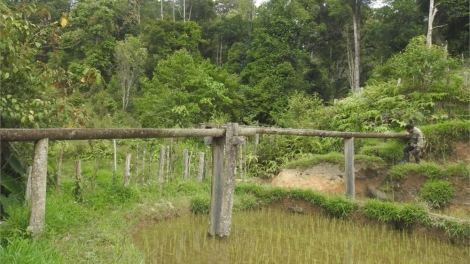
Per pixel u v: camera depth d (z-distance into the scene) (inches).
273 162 467.5
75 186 258.8
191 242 215.0
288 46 1031.0
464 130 400.5
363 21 1337.4
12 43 186.4
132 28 1418.6
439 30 1095.0
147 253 189.5
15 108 186.5
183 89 695.1
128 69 924.6
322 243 225.1
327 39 1365.7
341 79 1393.9
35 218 130.9
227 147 217.0
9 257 110.0
